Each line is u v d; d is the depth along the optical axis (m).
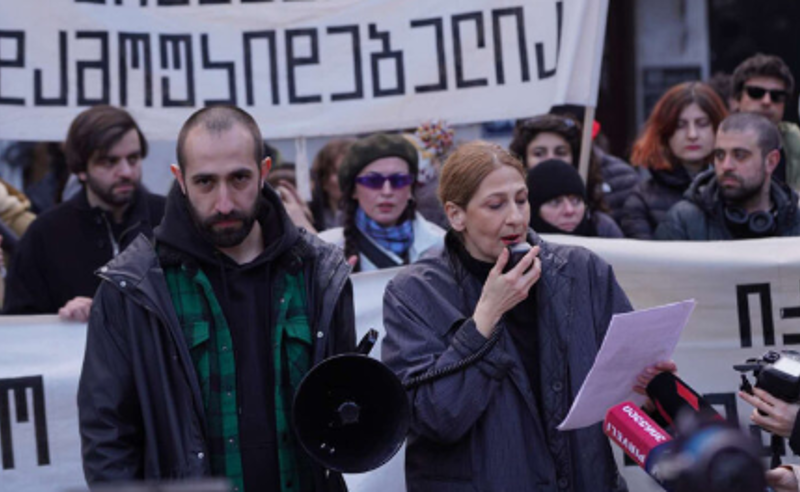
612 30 11.61
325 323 3.96
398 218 5.83
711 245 5.25
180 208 4.02
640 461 3.47
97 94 6.13
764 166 5.70
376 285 5.36
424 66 6.09
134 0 6.16
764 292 5.20
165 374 3.90
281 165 7.88
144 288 3.91
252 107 6.18
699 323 5.23
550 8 5.92
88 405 3.94
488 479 4.00
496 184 4.07
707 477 2.29
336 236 5.91
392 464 5.11
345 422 3.74
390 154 5.76
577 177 5.89
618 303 4.18
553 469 4.03
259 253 4.09
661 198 6.81
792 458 5.00
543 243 4.24
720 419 2.41
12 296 5.91
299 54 6.15
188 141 3.86
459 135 9.05
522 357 4.12
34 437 5.21
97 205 5.94
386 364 4.16
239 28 6.16
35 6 6.07
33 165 9.52
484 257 4.19
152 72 6.16
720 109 6.81
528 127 6.73
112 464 3.88
